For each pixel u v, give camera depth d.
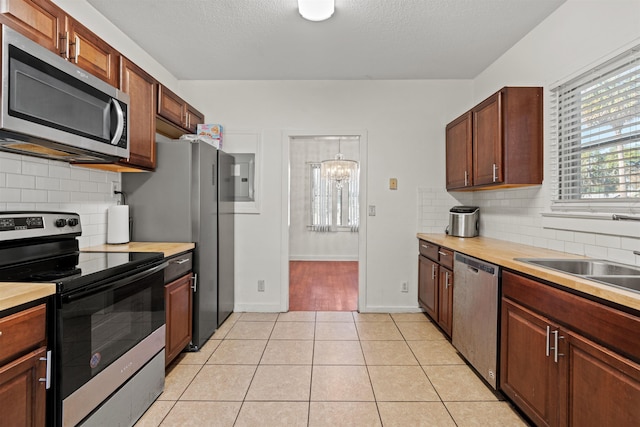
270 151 3.58
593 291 1.29
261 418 1.83
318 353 2.62
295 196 7.14
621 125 1.83
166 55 3.02
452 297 2.69
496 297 2.01
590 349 1.30
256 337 2.93
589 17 2.02
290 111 3.58
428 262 3.24
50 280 1.32
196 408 1.91
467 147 2.97
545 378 1.57
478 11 2.33
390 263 3.60
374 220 3.59
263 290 3.62
